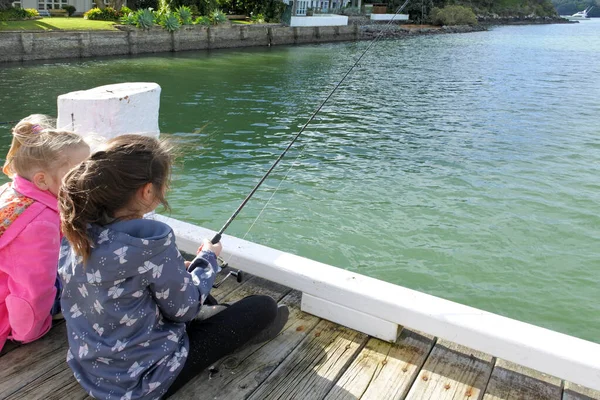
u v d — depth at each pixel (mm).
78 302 1500
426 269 5164
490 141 10195
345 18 36281
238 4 33469
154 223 1456
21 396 1794
